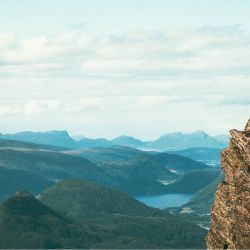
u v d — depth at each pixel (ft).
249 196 570.46
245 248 566.36
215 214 595.47
